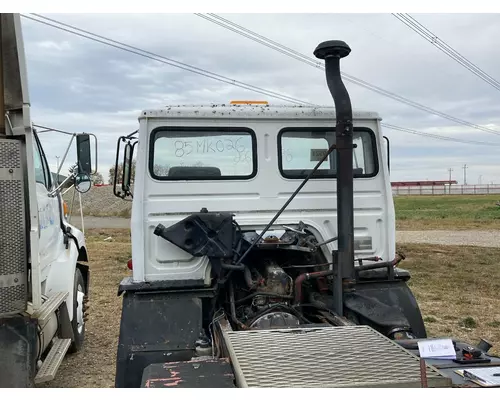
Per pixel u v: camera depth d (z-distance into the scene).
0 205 3.94
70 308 5.97
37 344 4.26
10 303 4.00
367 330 3.43
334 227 4.65
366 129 4.75
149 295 4.23
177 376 2.72
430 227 28.91
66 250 6.43
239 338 3.26
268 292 4.33
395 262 4.48
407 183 119.88
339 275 4.12
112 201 37.00
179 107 4.54
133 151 4.68
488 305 8.88
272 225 4.55
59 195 6.57
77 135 5.85
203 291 4.27
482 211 42.97
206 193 4.45
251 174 4.53
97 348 6.79
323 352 3.00
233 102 4.87
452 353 3.03
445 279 11.48
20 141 4.06
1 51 4.01
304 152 4.63
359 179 4.71
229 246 4.14
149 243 4.33
